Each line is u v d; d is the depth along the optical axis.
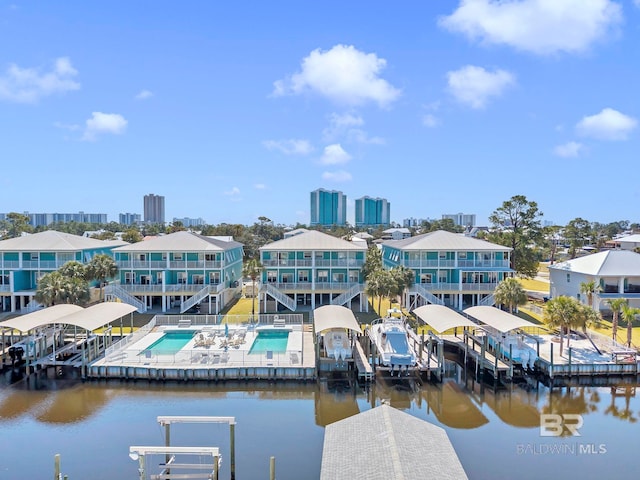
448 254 49.47
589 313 31.03
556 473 19.02
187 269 48.09
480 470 19.25
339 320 31.50
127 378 29.27
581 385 29.48
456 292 47.41
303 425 23.47
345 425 18.08
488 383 30.05
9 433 22.47
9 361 32.72
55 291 38.56
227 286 52.38
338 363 30.31
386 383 29.73
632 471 19.27
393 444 15.61
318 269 49.38
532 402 26.92
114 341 36.53
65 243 49.25
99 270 44.22
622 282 45.44
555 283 53.72
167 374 29.00
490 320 32.62
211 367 29.12
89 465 19.44
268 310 47.59
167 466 18.17
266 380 29.17
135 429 22.86
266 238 111.19
